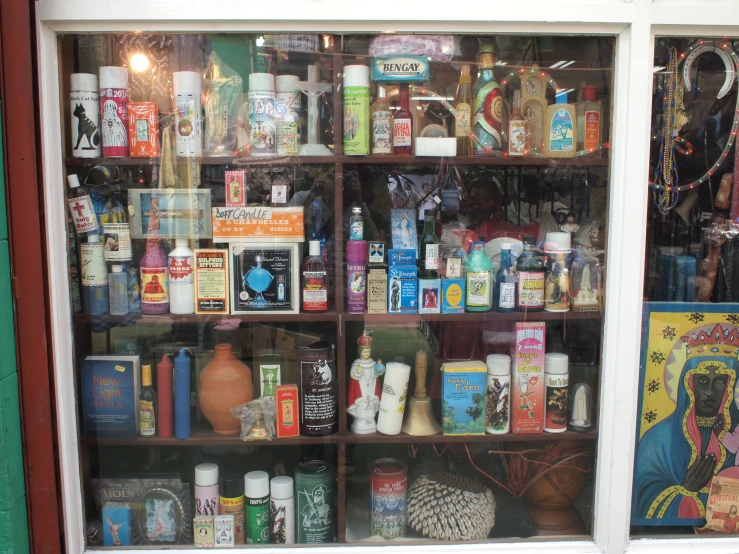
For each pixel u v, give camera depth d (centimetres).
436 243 163
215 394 161
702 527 160
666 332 155
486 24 141
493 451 168
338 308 161
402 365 165
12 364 134
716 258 157
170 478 164
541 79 160
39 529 141
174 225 158
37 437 138
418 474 169
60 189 141
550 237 162
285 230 158
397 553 154
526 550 155
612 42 146
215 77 155
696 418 157
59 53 141
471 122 160
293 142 156
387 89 158
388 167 162
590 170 157
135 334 161
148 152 154
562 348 164
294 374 164
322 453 165
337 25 141
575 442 165
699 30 143
